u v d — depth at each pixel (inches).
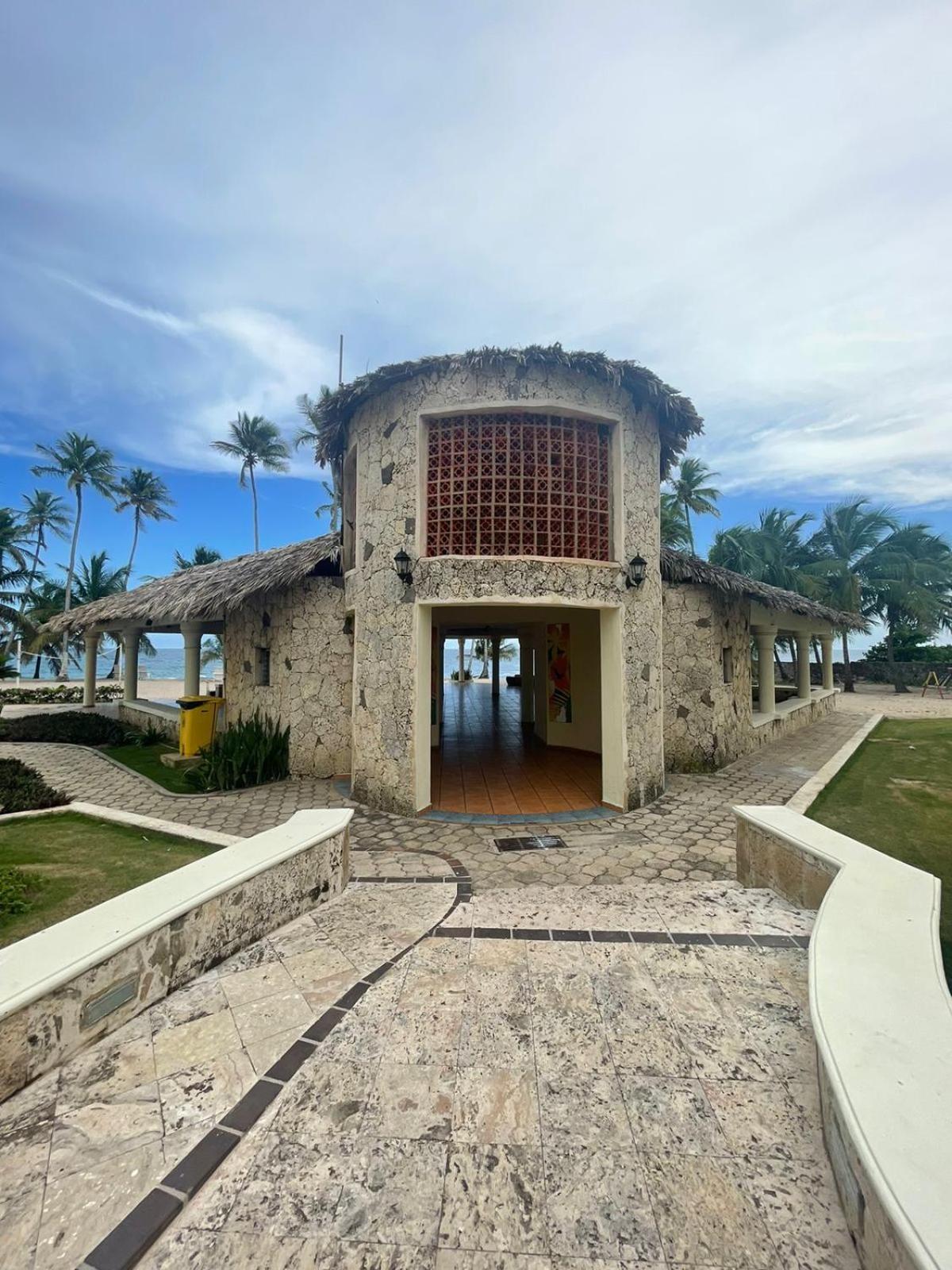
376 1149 94.8
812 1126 98.6
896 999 101.4
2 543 1360.7
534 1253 77.5
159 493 1679.4
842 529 1242.6
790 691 868.0
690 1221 81.5
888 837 275.6
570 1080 110.2
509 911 188.7
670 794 360.2
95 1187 87.9
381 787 332.2
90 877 211.0
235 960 156.8
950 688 1201.4
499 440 319.6
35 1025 110.3
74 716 623.2
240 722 457.4
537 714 581.0
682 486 1269.7
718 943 163.5
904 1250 59.7
